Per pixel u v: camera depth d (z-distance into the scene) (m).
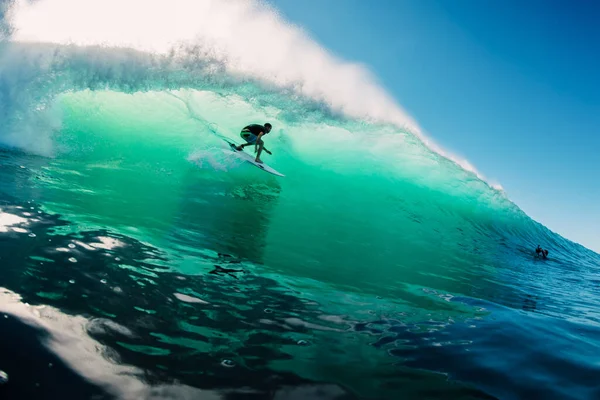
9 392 1.59
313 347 2.53
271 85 9.39
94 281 2.77
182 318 2.57
